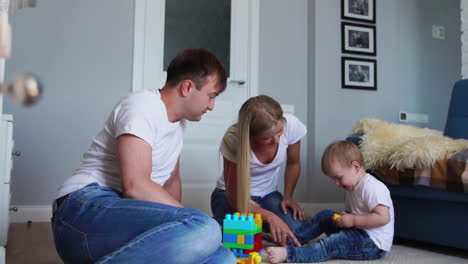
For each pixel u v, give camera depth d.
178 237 0.88
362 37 3.31
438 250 1.75
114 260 0.85
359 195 1.57
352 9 3.28
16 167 2.48
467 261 1.52
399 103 3.42
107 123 1.10
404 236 1.85
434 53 3.58
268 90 3.08
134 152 0.98
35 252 1.59
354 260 1.52
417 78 3.50
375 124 2.21
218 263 0.95
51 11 2.60
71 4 2.64
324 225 1.68
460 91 2.24
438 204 1.70
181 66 1.07
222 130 2.96
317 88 3.13
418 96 3.49
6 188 1.67
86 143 2.63
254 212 1.66
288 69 3.15
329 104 3.17
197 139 2.89
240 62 3.02
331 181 3.13
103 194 1.03
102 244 0.93
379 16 3.40
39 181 2.53
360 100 3.28
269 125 1.51
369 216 1.48
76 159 2.61
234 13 3.03
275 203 1.84
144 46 2.78
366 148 1.88
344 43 3.24
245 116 1.56
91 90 2.66
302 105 3.18
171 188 1.37
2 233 1.66
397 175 1.75
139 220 0.92
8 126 1.66
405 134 2.19
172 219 0.91
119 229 0.92
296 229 1.73
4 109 2.46
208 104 1.12
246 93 3.04
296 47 3.18
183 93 1.08
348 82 3.23
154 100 1.07
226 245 1.43
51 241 1.82
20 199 2.49
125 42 2.74
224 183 1.94
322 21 3.18
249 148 1.58
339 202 3.15
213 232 0.93
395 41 3.45
